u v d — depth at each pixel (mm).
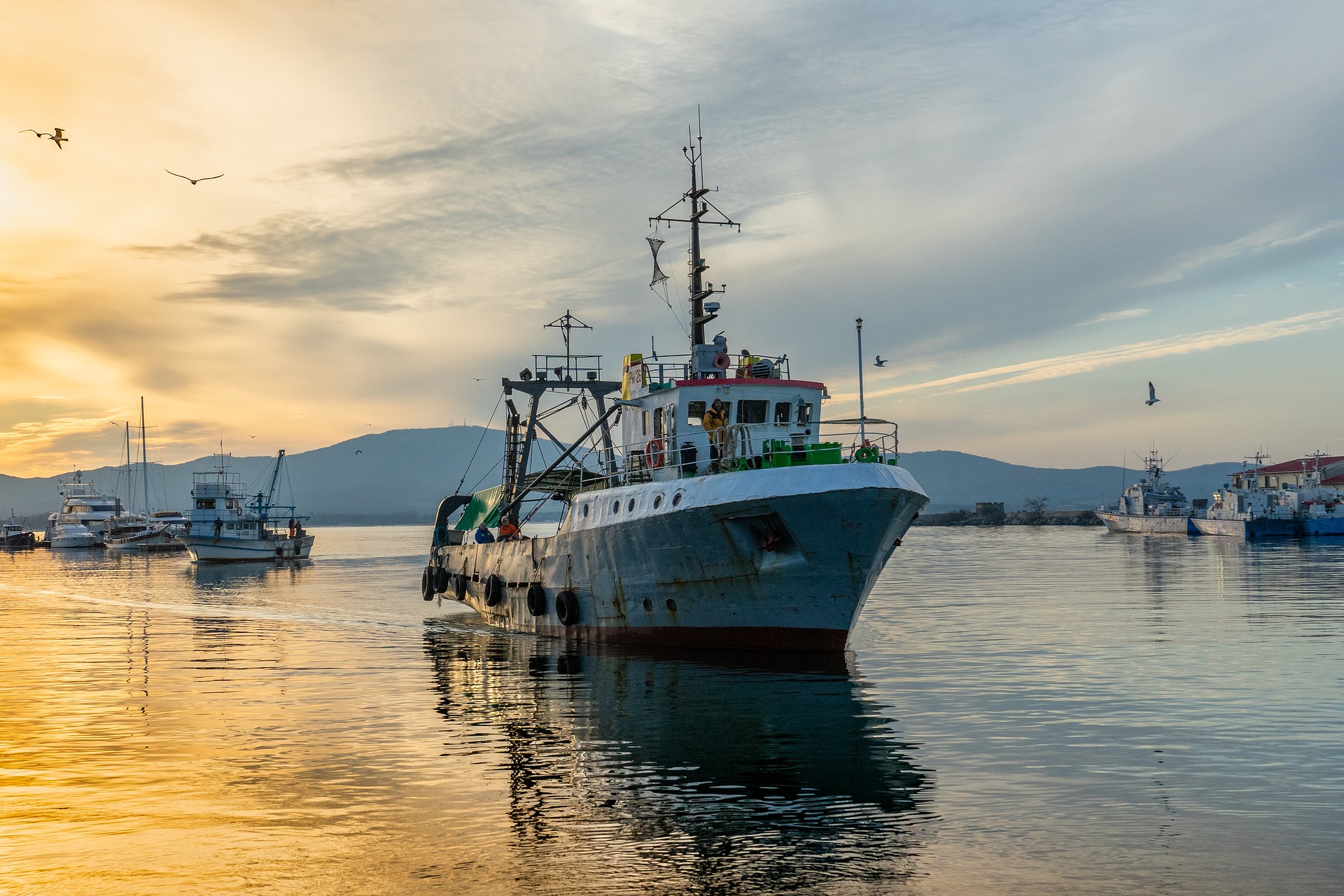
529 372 44188
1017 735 19719
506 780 16922
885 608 44688
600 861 13156
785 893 12086
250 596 58469
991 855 13242
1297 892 11977
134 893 12344
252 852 13664
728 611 29984
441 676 28094
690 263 36625
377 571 85812
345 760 18469
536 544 37406
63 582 73125
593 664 29516
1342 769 17047
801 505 27453
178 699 24734
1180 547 109812
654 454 33031
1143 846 13484
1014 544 128375
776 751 18641
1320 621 37781
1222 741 19062
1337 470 156625
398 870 12945
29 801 16000
